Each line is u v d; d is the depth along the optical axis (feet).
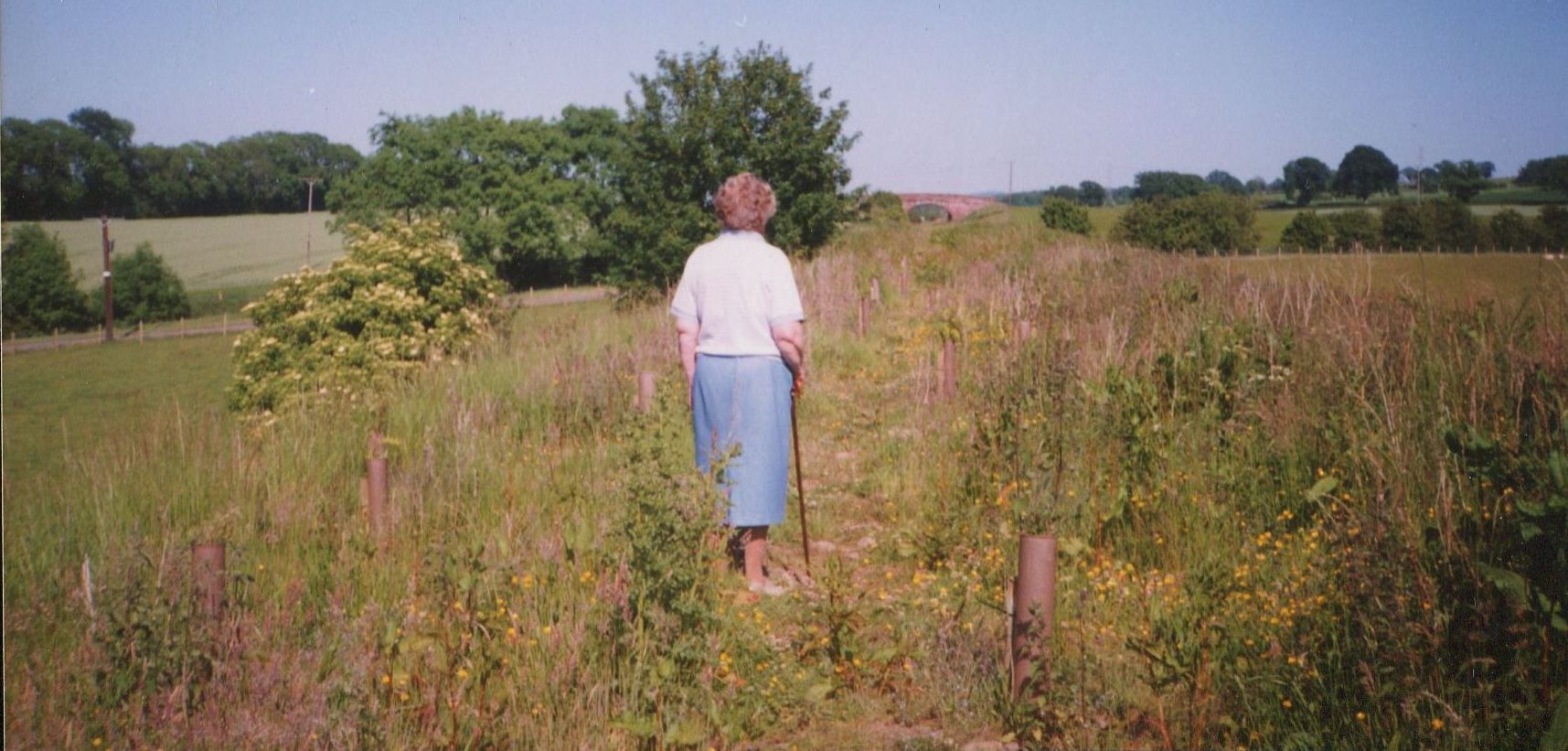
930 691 12.87
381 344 46.96
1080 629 13.65
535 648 12.80
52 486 20.45
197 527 18.95
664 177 92.32
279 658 11.64
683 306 16.96
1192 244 152.76
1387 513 13.98
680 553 13.28
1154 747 11.64
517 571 14.51
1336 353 22.67
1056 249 82.64
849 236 102.78
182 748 10.66
